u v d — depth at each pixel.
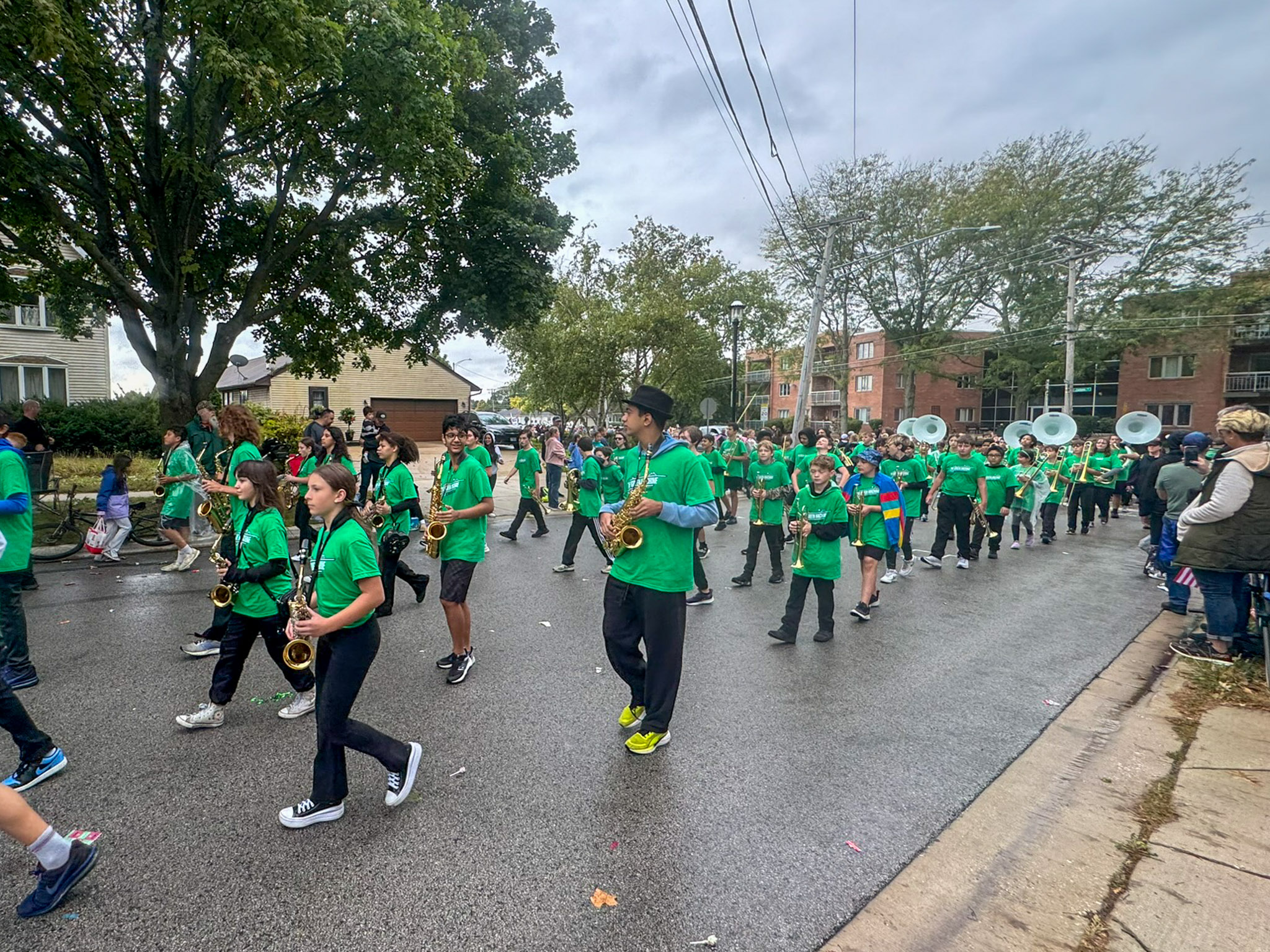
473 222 13.27
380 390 35.12
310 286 12.46
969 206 32.03
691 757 3.84
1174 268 31.16
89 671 4.95
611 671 5.16
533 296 13.64
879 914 2.62
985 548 11.34
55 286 11.47
